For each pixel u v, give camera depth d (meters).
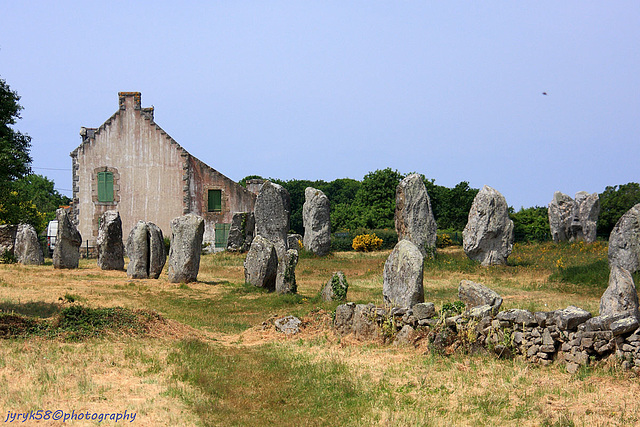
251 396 10.34
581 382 10.23
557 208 40.84
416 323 13.51
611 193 53.38
